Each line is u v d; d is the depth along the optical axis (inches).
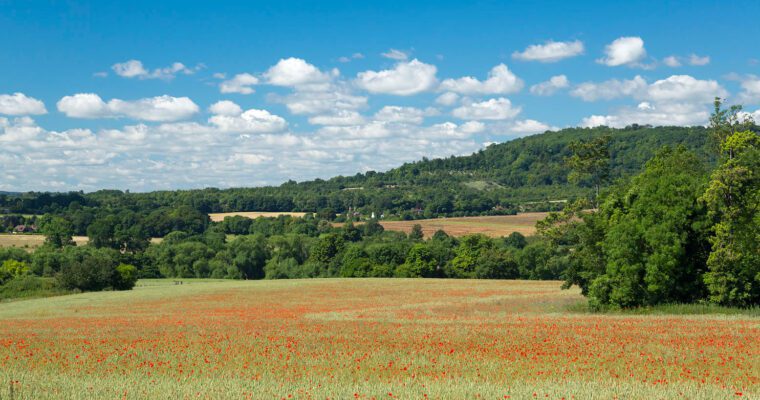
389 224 6934.1
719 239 1752.0
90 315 2031.3
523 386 696.4
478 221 6939.0
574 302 2111.2
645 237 1803.6
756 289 1744.6
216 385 721.0
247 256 5182.1
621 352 963.3
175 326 1504.7
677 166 2085.4
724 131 2245.3
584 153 2839.6
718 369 807.7
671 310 1717.5
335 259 5177.2
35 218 6761.8
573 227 2209.6
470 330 1296.8
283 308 2202.3
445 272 4790.8
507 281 3681.1
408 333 1263.5
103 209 7126.0
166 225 6451.8
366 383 726.5
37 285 3385.8
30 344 1168.8
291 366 882.8
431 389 677.3
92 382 751.7
